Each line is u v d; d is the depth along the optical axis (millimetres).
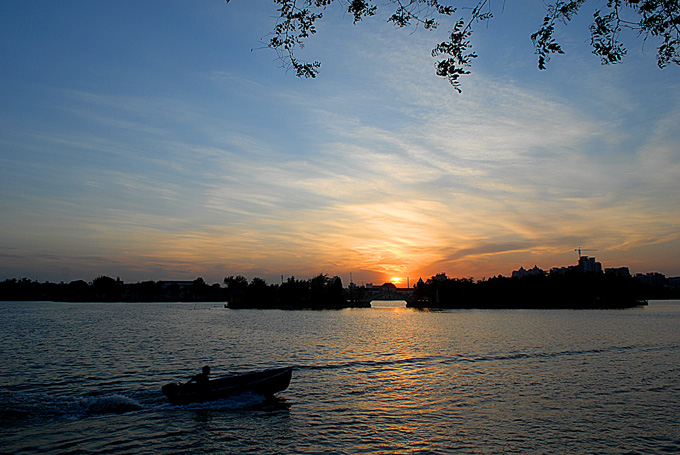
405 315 140750
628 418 24594
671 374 36406
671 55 11906
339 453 19688
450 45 12445
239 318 122750
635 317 111625
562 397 29031
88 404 26953
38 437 21500
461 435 21953
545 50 11969
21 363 41031
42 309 178375
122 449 20094
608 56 11938
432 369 38812
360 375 36156
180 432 22297
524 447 20375
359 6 12656
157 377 34812
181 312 160375
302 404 27375
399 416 25000
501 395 29594
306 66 13625
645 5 11289
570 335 66812
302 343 58531
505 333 71312
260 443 20859
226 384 28391
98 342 58531
